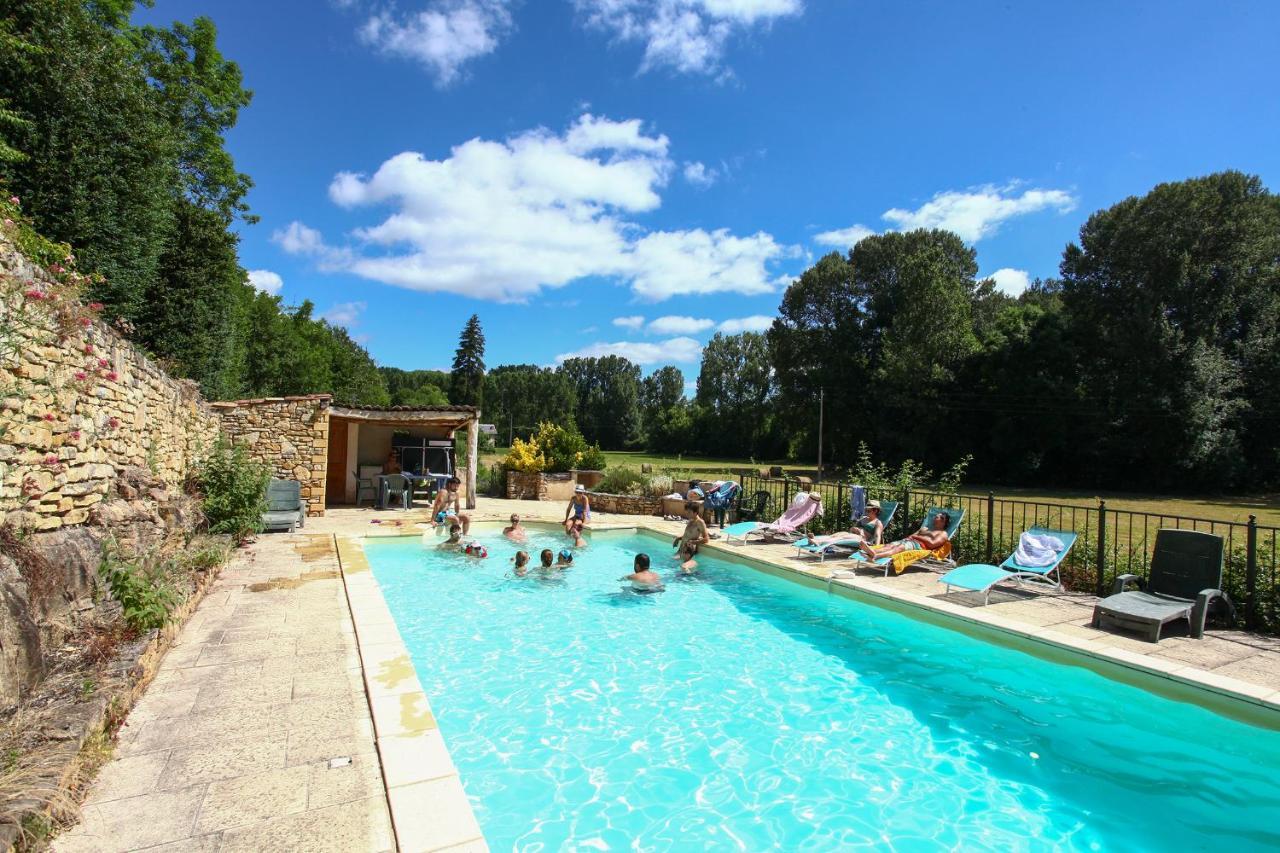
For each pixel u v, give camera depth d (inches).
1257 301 1218.0
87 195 431.2
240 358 1028.5
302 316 1743.4
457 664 257.3
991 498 366.0
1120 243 1258.6
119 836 113.2
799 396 1815.9
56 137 414.6
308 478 602.2
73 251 417.7
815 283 1758.1
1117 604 253.6
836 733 200.4
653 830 150.6
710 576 403.2
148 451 329.7
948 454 1514.5
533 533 569.0
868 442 1678.2
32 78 408.8
